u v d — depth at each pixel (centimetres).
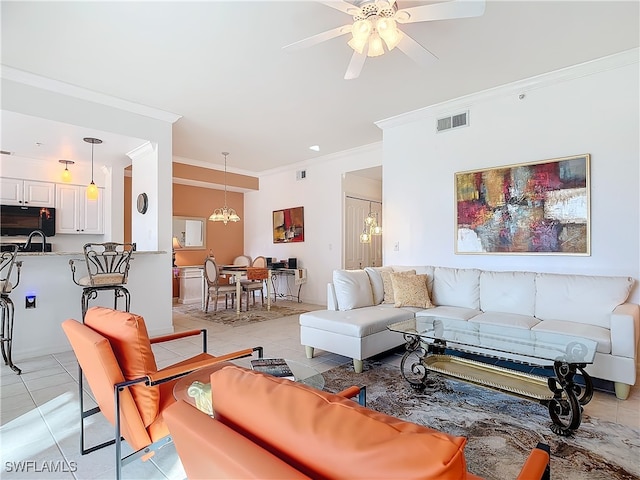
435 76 347
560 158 340
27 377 291
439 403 245
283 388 72
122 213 577
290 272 677
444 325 295
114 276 353
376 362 334
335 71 334
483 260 390
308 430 61
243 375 80
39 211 517
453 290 378
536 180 354
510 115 372
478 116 394
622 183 310
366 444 55
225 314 568
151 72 332
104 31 267
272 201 773
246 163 707
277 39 281
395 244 464
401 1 243
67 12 244
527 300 328
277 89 372
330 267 656
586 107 328
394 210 466
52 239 545
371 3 201
